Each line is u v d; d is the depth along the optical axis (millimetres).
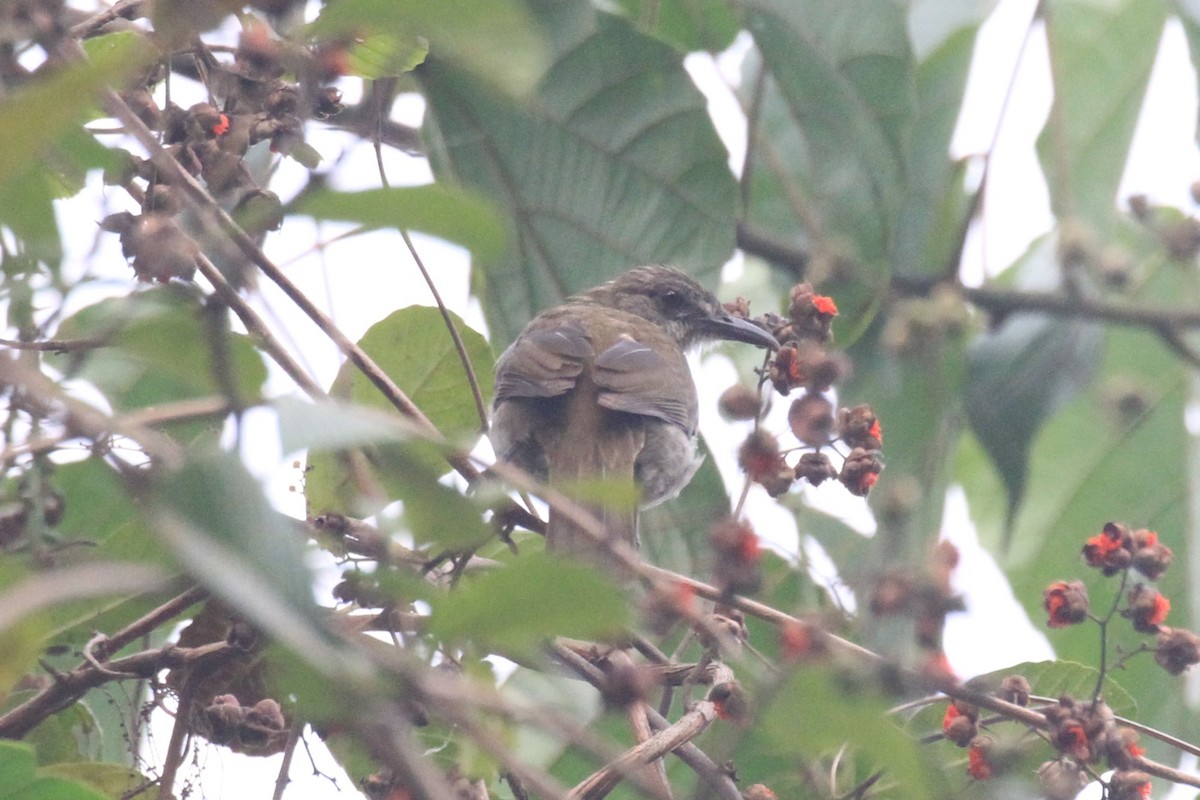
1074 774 7574
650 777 6555
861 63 12773
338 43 7082
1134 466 14469
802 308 8609
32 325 5824
